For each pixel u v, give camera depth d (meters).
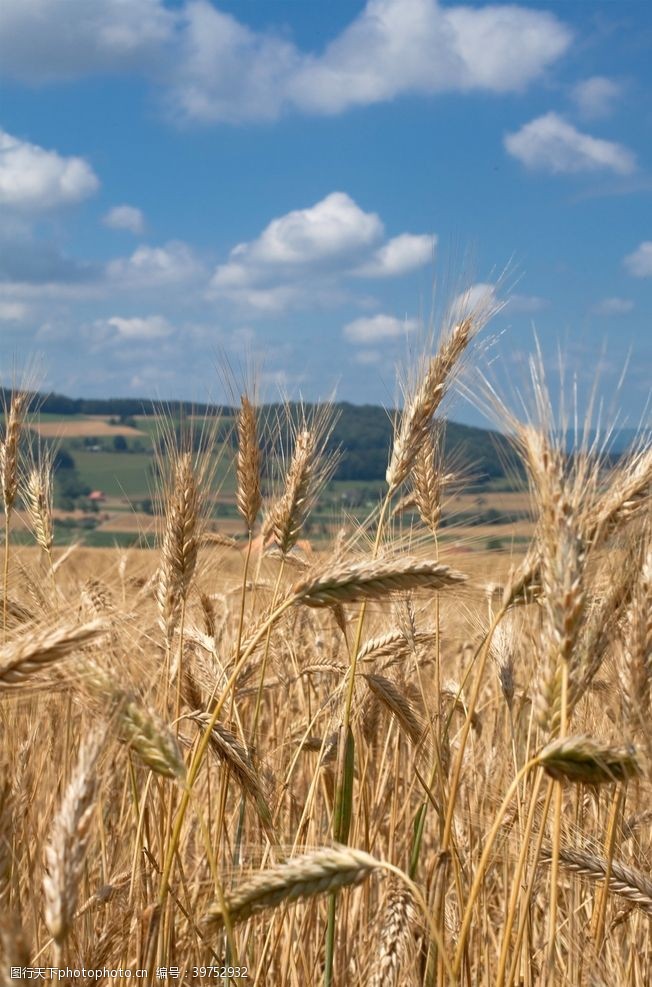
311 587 1.17
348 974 1.30
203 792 1.32
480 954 1.25
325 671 1.40
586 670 1.14
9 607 1.27
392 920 1.18
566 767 1.11
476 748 1.35
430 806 1.42
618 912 1.25
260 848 1.23
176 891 1.23
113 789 1.22
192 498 1.26
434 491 1.31
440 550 1.27
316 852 1.11
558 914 1.31
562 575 1.13
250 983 1.24
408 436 1.29
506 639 1.30
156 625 1.26
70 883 1.03
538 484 1.15
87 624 1.08
